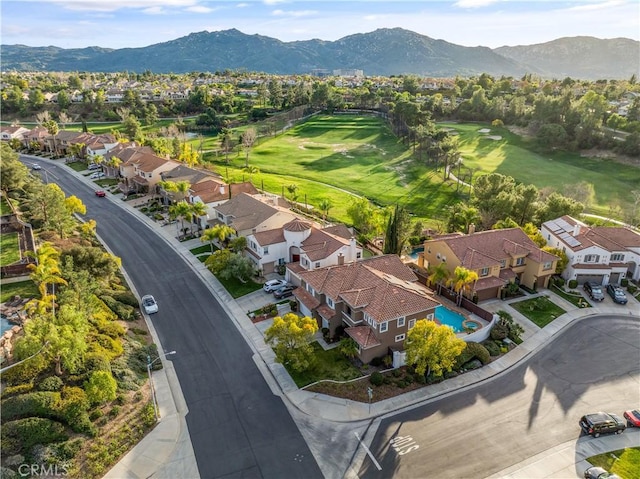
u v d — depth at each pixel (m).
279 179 107.50
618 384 40.31
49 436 30.84
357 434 34.12
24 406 31.77
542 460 32.09
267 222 63.66
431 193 102.00
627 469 31.42
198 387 38.84
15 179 79.12
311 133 163.75
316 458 31.95
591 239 60.41
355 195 99.56
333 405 37.03
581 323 50.25
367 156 133.12
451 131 159.00
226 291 55.22
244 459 31.75
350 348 41.69
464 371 41.75
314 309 46.66
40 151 129.25
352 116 186.75
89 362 36.69
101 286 50.72
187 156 110.44
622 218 84.25
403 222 62.94
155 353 42.22
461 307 53.00
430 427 34.94
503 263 57.16
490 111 169.88
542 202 78.75
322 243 56.28
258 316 49.28
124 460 31.12
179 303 52.38
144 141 123.88
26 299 45.22
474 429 34.84
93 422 33.06
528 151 135.00
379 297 43.50
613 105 170.12
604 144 127.81
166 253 65.75
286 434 34.03
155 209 83.31
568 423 35.69
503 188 78.50
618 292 55.25
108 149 114.50
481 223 75.31
